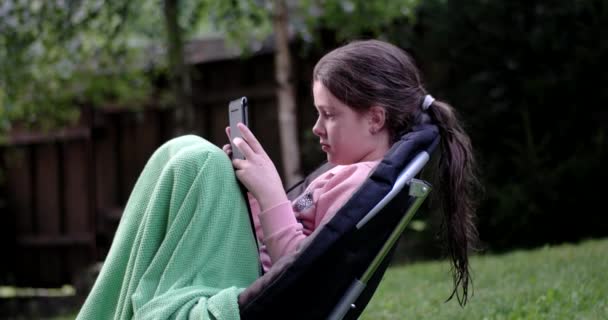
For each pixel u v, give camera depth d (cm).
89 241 1077
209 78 1004
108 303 207
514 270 510
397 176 200
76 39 792
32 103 835
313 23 797
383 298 458
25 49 760
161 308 185
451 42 771
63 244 1100
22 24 750
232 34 781
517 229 722
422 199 200
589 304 359
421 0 804
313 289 189
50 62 789
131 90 859
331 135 218
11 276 1140
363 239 194
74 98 918
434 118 222
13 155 1111
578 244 649
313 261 186
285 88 719
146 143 1043
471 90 760
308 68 923
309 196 221
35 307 937
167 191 199
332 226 189
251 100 970
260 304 184
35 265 1130
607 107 733
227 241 196
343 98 215
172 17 751
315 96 222
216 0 789
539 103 736
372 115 216
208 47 966
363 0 745
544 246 664
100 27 775
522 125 755
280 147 947
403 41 803
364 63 217
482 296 415
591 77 727
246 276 198
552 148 753
